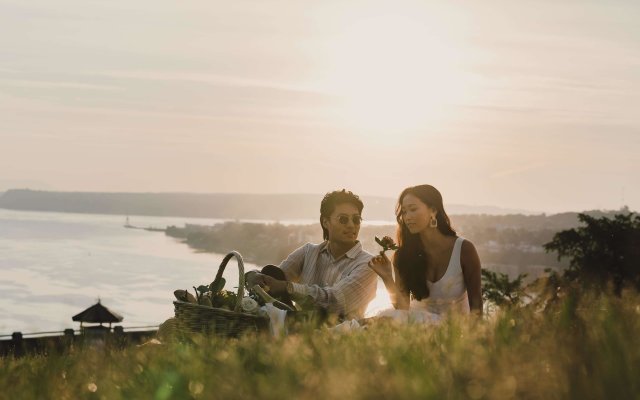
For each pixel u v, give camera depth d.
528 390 1.61
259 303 5.81
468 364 1.76
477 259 6.23
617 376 1.60
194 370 2.41
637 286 2.34
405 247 6.32
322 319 5.30
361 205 6.94
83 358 3.28
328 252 7.12
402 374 1.73
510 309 2.36
